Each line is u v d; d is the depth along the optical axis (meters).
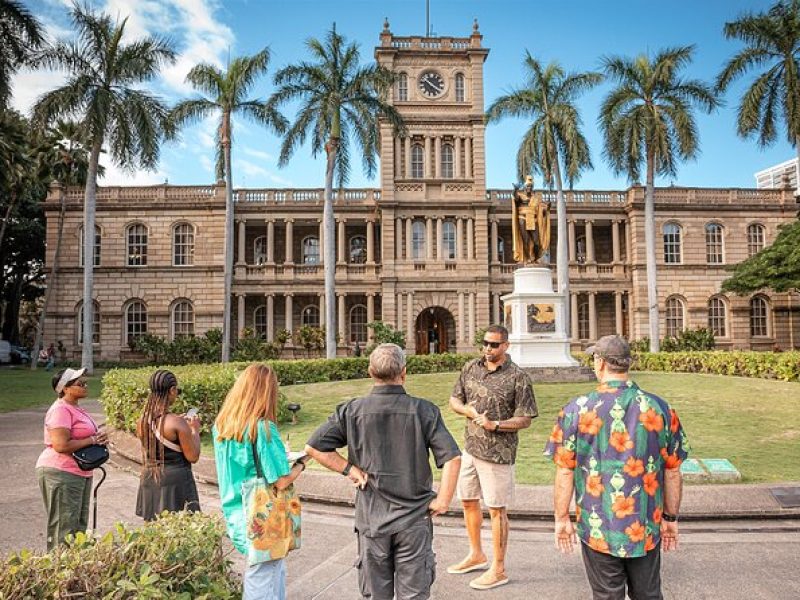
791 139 32.44
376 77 31.02
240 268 44.81
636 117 33.19
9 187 35.69
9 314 54.56
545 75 34.47
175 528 4.71
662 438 4.21
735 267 36.56
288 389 22.64
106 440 6.60
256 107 31.67
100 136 28.95
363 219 45.56
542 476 10.20
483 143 44.47
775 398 17.73
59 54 28.66
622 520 4.11
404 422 4.49
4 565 3.89
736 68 32.75
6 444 14.38
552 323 20.78
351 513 8.97
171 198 45.16
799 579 6.32
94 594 3.82
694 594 5.94
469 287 43.59
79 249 44.41
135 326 44.47
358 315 46.81
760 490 8.87
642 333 44.97
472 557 6.62
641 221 45.72
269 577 4.47
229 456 4.52
